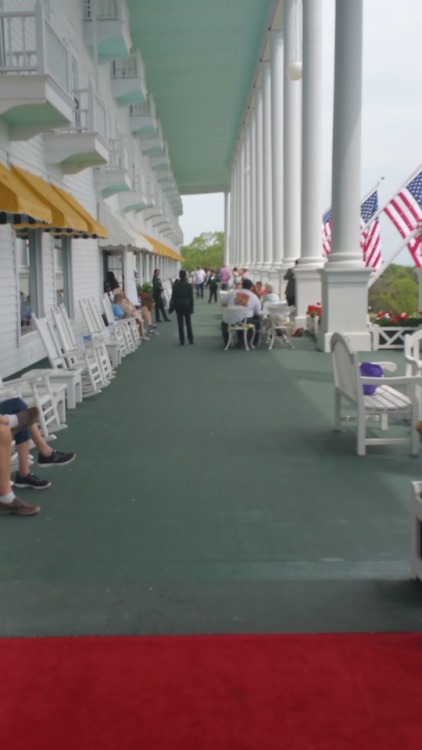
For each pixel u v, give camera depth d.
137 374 11.07
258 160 33.03
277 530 4.42
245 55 29.36
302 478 5.47
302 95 16.41
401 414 6.70
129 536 4.35
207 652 2.98
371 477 5.47
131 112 28.45
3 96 9.14
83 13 17.41
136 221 29.39
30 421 5.17
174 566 3.91
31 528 4.50
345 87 12.97
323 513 4.71
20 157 11.20
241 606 3.42
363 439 6.06
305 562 3.94
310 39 16.06
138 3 22.97
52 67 9.65
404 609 3.37
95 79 17.58
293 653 2.96
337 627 3.20
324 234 22.53
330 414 7.75
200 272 43.28
